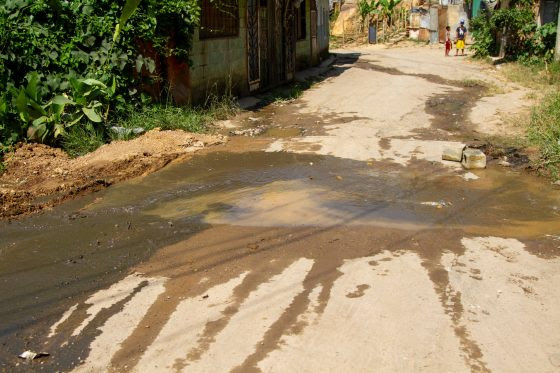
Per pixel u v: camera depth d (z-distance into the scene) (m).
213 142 9.30
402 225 5.75
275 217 5.97
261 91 14.84
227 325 3.91
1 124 8.21
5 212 6.20
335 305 4.14
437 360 3.53
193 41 11.39
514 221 5.94
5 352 3.69
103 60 9.45
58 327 3.96
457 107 12.41
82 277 4.70
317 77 17.91
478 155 7.91
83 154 8.33
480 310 4.10
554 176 7.49
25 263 4.99
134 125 9.42
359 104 12.93
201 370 3.45
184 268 4.80
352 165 8.05
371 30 33.38
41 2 9.22
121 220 5.98
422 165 8.08
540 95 13.52
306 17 19.48
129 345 3.71
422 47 30.64
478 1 30.09
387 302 4.19
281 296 4.28
